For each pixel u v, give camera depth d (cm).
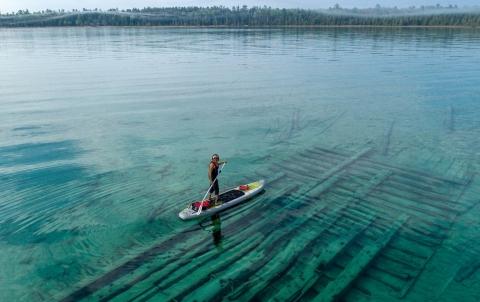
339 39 9262
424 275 1090
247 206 1472
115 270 1117
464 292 1029
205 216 1398
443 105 3088
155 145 2178
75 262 1159
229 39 9862
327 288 1035
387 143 2191
